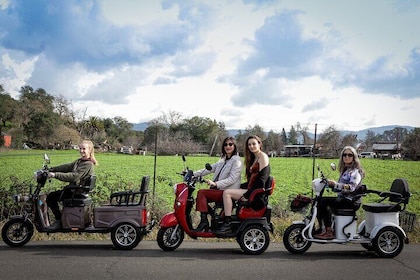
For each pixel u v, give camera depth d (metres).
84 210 7.66
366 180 24.27
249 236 7.48
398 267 6.57
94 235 8.69
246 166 7.85
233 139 7.97
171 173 28.84
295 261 6.88
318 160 30.78
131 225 7.60
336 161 27.77
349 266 6.59
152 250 7.58
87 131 57.22
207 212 7.61
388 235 7.30
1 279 5.64
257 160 7.59
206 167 7.48
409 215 8.96
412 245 8.28
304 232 7.38
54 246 7.79
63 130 51.78
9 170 27.44
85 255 7.08
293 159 40.91
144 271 6.13
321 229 7.62
